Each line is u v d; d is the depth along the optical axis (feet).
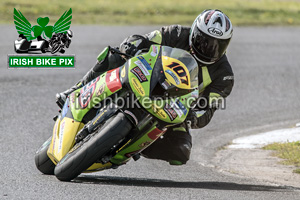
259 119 117.50
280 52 206.28
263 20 290.76
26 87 126.11
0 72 140.97
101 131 55.36
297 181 69.00
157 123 57.98
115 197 52.13
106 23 242.37
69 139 60.39
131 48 63.52
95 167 61.36
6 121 95.91
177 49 61.87
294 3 369.91
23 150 77.25
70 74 144.46
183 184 62.44
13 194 51.70
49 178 60.95
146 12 279.90
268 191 60.34
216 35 64.80
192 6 310.86
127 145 60.44
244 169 76.79
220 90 69.10
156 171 71.46
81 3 285.43
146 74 57.72
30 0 272.51
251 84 152.56
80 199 50.60
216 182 65.10
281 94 143.43
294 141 94.84
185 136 66.39
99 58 64.08
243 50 205.26
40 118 100.94
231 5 329.11
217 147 93.61
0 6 247.50
